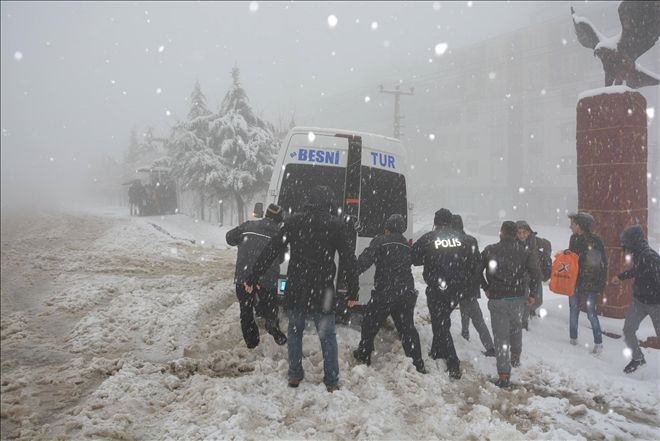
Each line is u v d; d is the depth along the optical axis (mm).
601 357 6641
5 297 8859
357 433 4176
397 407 4676
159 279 10266
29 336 6680
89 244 16750
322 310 4750
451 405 4734
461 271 5645
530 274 5742
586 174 8633
